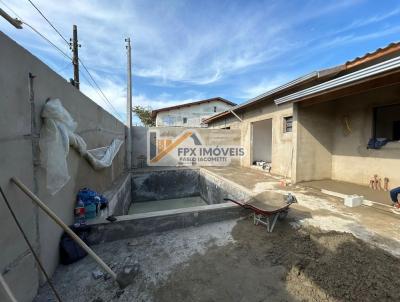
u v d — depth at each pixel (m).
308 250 2.41
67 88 2.79
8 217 1.50
